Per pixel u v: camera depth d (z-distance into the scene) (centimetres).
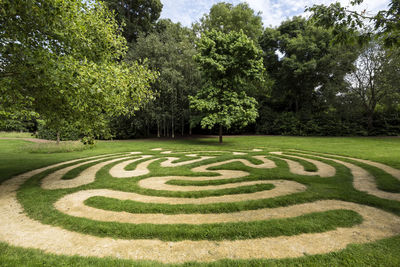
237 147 1677
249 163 1001
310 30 2945
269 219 408
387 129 2556
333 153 1249
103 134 852
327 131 2881
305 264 266
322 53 2880
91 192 610
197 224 388
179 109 2734
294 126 3150
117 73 607
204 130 3747
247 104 1859
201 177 769
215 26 3052
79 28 657
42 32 565
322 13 584
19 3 474
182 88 2522
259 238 340
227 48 1928
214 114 1844
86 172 869
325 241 327
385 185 616
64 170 916
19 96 574
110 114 798
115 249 316
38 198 548
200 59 1883
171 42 2628
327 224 379
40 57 512
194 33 3284
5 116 729
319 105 3300
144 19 3619
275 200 500
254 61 1922
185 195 562
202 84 2589
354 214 420
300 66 2736
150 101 2366
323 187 607
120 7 3194
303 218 402
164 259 289
